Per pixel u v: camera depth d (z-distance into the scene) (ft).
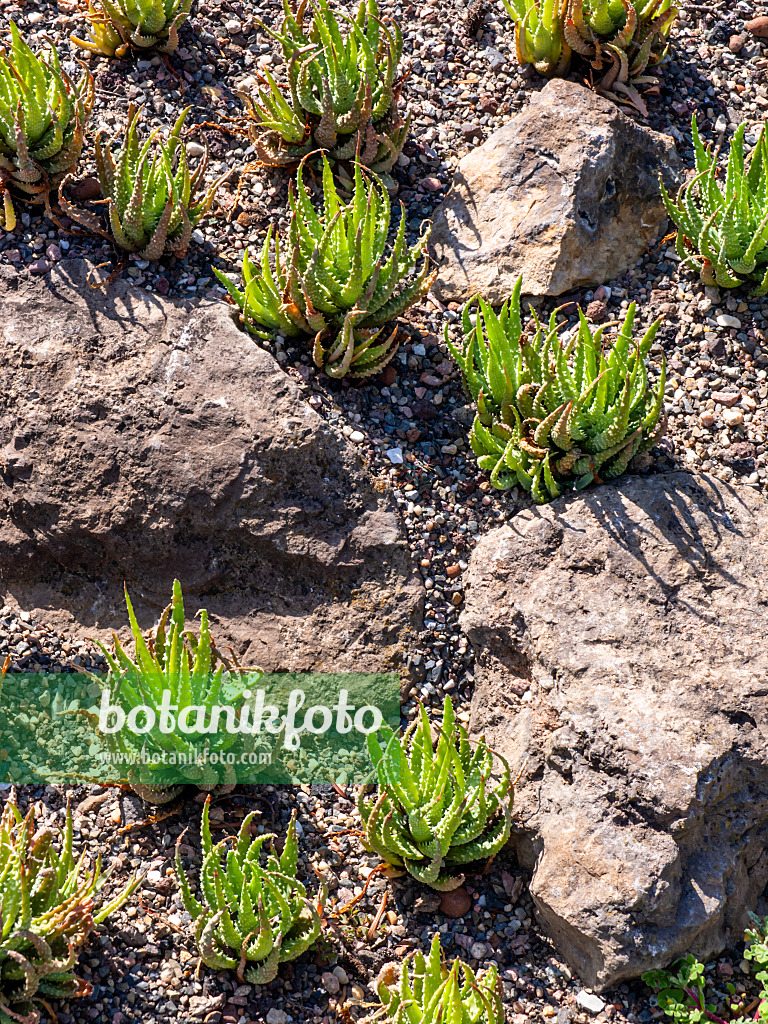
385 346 9.65
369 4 9.98
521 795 9.16
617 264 10.10
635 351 9.46
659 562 9.34
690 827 8.95
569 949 9.01
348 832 9.20
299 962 8.94
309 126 10.02
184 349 9.62
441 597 9.51
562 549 9.40
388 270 9.54
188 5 10.28
